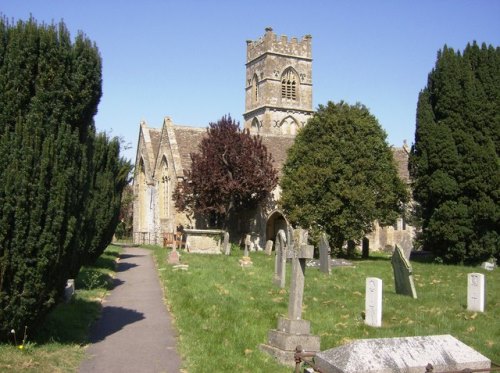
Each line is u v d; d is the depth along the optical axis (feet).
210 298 48.85
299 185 112.16
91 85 34.50
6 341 31.45
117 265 82.94
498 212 92.48
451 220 95.09
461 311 47.32
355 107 118.83
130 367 30.17
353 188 110.73
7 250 29.01
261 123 221.66
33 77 31.96
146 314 44.70
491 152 93.45
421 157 100.89
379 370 21.90
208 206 120.37
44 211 30.27
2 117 30.58
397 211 124.57
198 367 29.45
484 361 24.07
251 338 35.63
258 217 132.46
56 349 32.01
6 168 29.40
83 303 46.75
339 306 48.19
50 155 30.66
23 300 29.71
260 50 224.12
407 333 38.47
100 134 72.59
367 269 83.46
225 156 121.08
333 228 112.98
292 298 33.47
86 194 34.96
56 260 30.68
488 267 88.79
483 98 96.27
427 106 102.22
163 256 95.25
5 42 31.81
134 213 164.96
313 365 24.06
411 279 55.26
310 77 226.99
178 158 134.10
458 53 100.37
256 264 84.69
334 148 113.39
